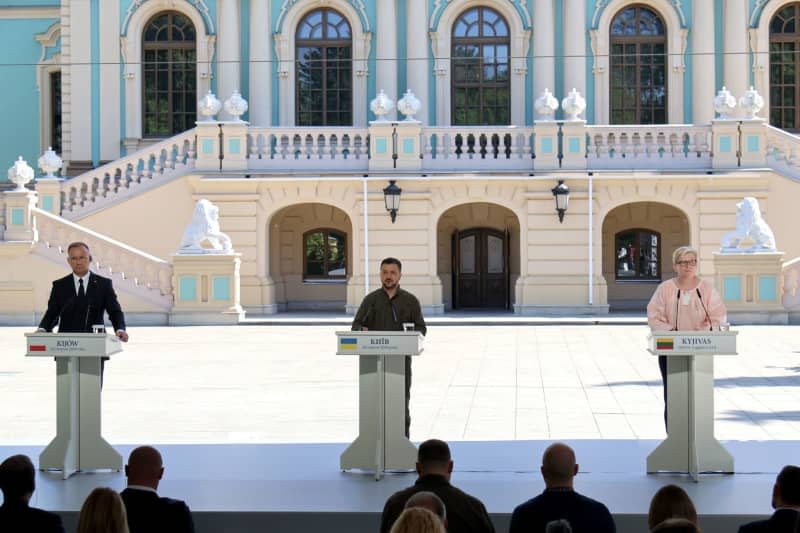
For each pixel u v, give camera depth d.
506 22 33.47
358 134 30.12
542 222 29.72
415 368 18.14
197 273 27.22
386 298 10.44
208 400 14.70
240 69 33.81
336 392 15.41
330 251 33.22
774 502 6.38
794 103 33.47
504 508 8.68
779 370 17.50
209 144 30.08
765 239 26.73
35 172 37.59
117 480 9.59
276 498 9.01
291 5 33.56
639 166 29.88
